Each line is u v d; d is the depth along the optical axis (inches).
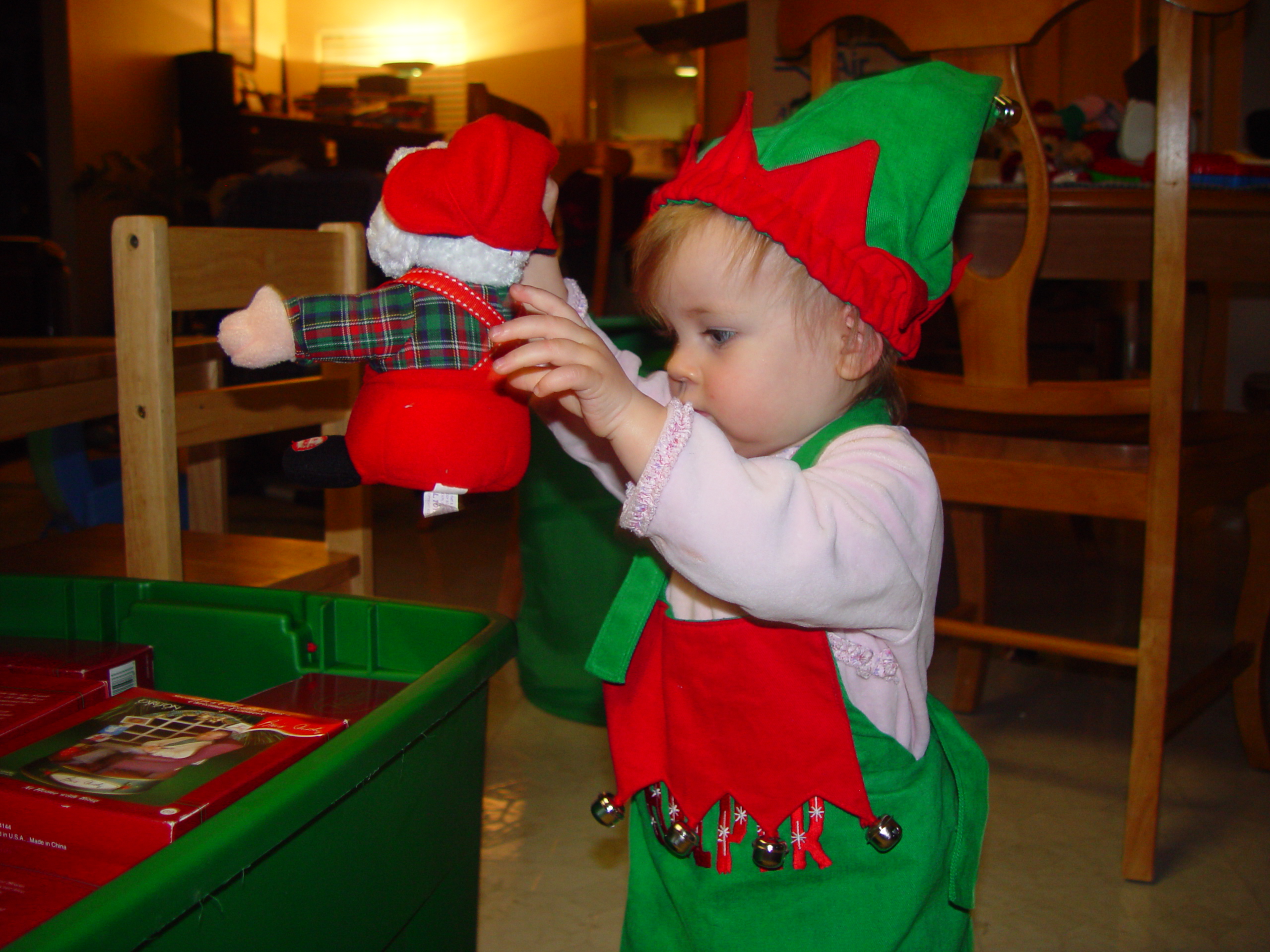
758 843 25.3
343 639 33.9
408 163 25.4
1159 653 43.8
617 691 28.7
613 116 227.3
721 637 26.2
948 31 44.7
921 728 27.2
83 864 22.1
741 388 24.3
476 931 31.4
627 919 29.8
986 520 60.5
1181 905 42.6
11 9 153.3
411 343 24.8
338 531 50.9
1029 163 44.9
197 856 17.8
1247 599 54.8
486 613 32.2
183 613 34.5
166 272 37.3
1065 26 124.6
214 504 59.5
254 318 25.1
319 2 203.3
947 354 110.8
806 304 23.9
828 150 25.5
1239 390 110.4
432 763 27.1
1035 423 50.6
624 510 21.5
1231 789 53.1
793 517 21.5
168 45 171.5
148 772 24.4
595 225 122.0
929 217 26.5
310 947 22.1
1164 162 41.6
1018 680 68.2
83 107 156.5
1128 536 108.8
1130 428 48.6
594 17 198.4
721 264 23.7
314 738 26.6
